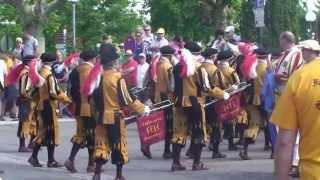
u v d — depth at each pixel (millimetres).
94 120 11438
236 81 13586
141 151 14641
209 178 11617
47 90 12508
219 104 13680
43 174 12078
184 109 12141
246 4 32000
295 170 10258
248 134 13633
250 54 13664
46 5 32719
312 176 4730
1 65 22469
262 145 16031
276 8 37062
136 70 17859
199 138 12234
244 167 12742
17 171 12398
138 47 21219
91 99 11000
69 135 18594
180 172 12289
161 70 13703
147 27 21469
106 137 10859
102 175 12023
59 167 12930
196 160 12430
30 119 14898
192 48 13508
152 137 13234
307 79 4730
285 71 10961
